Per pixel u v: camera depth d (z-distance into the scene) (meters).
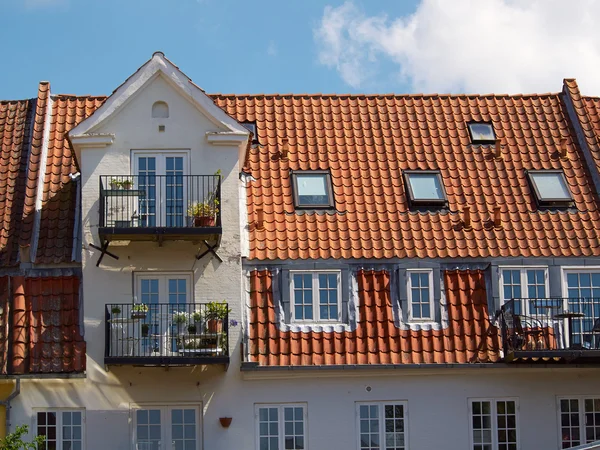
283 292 26.83
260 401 26.14
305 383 26.28
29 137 29.75
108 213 26.56
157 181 26.94
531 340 26.36
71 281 26.78
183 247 26.80
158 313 26.31
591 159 29.88
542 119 31.17
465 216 28.17
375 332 26.62
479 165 29.72
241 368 25.94
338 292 26.98
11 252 27.09
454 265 27.47
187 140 27.33
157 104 27.53
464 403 26.48
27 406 25.84
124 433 25.89
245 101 30.97
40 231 27.50
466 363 26.39
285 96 31.20
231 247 26.88
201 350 25.67
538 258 27.56
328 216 28.02
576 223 28.42
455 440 26.33
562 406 26.75
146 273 26.72
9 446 23.72
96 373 26.06
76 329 26.34
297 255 27.09
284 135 30.05
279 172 28.97
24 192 28.41
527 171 29.59
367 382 26.41
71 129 27.17
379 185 28.92
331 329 26.66
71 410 25.94
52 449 25.75
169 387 26.08
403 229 27.91
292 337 26.47
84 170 27.09
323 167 29.27
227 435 25.98
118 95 27.38
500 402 26.61
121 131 27.30
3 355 25.94
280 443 26.05
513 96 31.78
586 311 27.33
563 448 26.55
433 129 30.59
